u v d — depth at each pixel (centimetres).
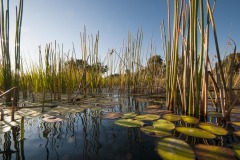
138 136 105
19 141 97
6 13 197
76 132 112
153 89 340
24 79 282
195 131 106
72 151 85
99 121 139
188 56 148
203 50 135
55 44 246
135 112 171
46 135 107
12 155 81
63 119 138
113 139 100
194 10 133
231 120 134
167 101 184
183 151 81
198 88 138
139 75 352
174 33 163
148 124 128
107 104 214
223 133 104
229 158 76
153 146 90
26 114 154
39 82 307
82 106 197
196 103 140
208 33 133
